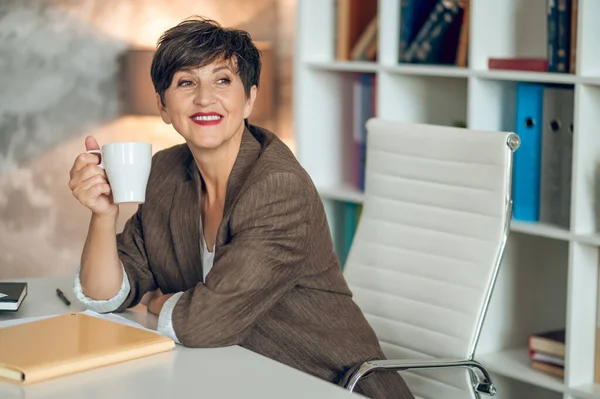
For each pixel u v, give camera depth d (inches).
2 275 187.2
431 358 90.1
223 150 81.0
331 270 84.0
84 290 80.7
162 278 86.4
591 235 106.6
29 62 185.8
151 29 196.7
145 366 62.7
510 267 120.0
